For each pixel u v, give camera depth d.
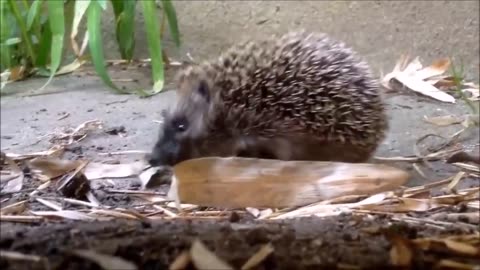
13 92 1.56
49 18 1.53
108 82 1.52
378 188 1.07
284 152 1.21
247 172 1.05
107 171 1.18
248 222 1.00
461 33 1.71
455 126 1.36
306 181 1.06
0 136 1.34
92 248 0.89
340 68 1.21
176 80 1.48
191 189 1.04
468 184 1.15
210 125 1.23
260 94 1.20
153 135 1.34
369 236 0.94
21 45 1.67
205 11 1.76
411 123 1.37
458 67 1.67
